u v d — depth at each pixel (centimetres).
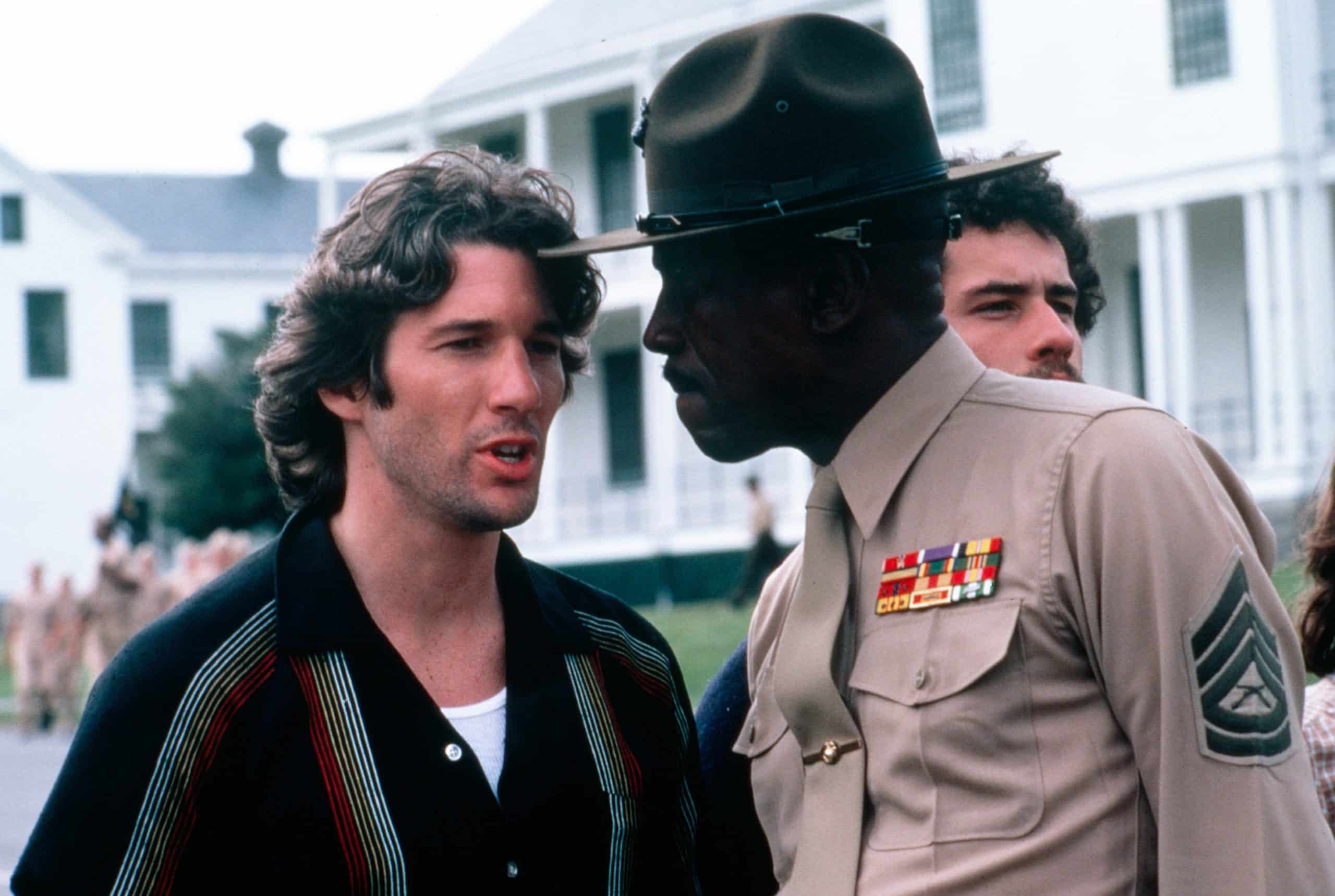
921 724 246
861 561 264
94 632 2183
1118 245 2448
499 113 3028
